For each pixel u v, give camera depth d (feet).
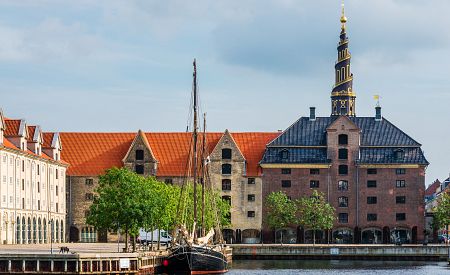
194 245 431.84
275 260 600.39
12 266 396.78
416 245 620.90
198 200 589.32
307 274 468.34
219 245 481.46
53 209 655.35
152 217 479.00
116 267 407.03
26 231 595.88
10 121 599.16
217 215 595.06
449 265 552.41
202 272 436.35
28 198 600.80
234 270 495.00
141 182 488.44
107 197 474.90
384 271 495.00
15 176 576.61
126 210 468.34
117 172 480.23
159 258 444.55
